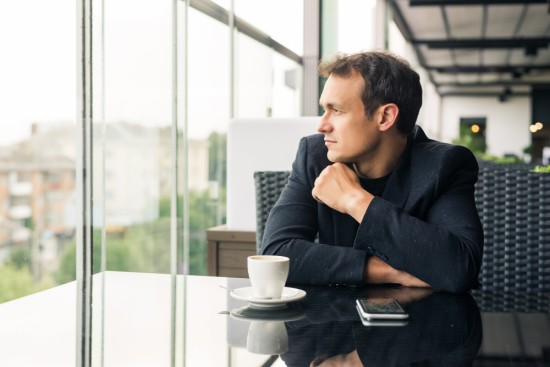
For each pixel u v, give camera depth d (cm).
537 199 144
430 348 69
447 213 123
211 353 65
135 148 266
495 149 1938
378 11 669
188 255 316
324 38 490
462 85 1917
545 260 144
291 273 117
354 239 129
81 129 109
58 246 262
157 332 75
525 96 1922
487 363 63
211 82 345
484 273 145
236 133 204
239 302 96
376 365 61
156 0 273
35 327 76
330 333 76
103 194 117
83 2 109
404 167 129
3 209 236
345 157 126
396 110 125
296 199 133
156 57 275
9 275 242
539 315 91
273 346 69
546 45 1334
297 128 200
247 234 199
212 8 342
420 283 116
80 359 62
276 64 444
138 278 114
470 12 1046
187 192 304
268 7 428
